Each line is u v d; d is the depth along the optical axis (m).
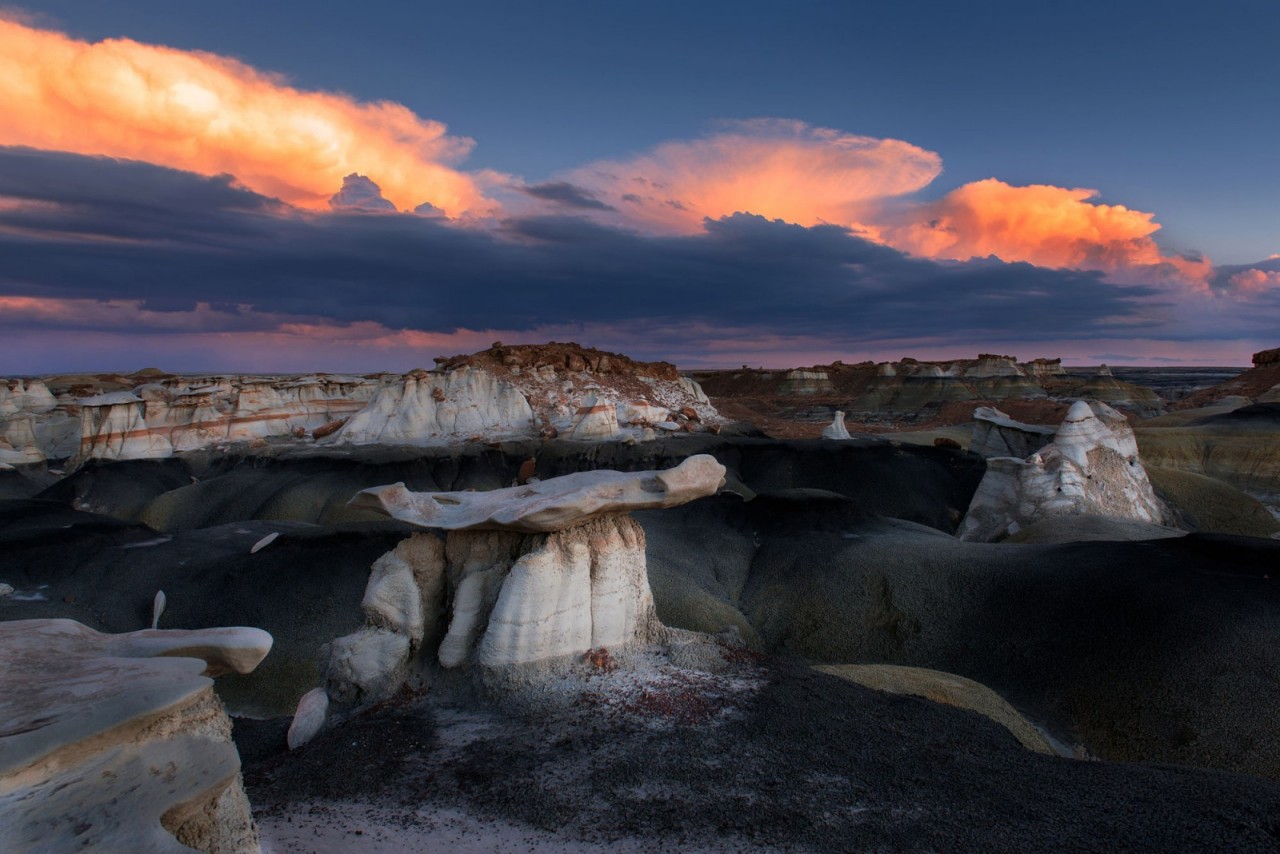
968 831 11.39
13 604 33.50
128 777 6.41
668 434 79.31
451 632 18.25
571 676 17.47
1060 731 25.38
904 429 131.25
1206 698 23.23
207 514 59.56
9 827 5.55
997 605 31.66
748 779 13.21
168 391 78.19
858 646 33.22
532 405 78.69
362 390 91.50
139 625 33.56
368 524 38.72
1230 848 10.43
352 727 16.03
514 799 12.65
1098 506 47.56
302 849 10.42
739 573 41.19
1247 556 28.56
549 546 17.78
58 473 75.94
